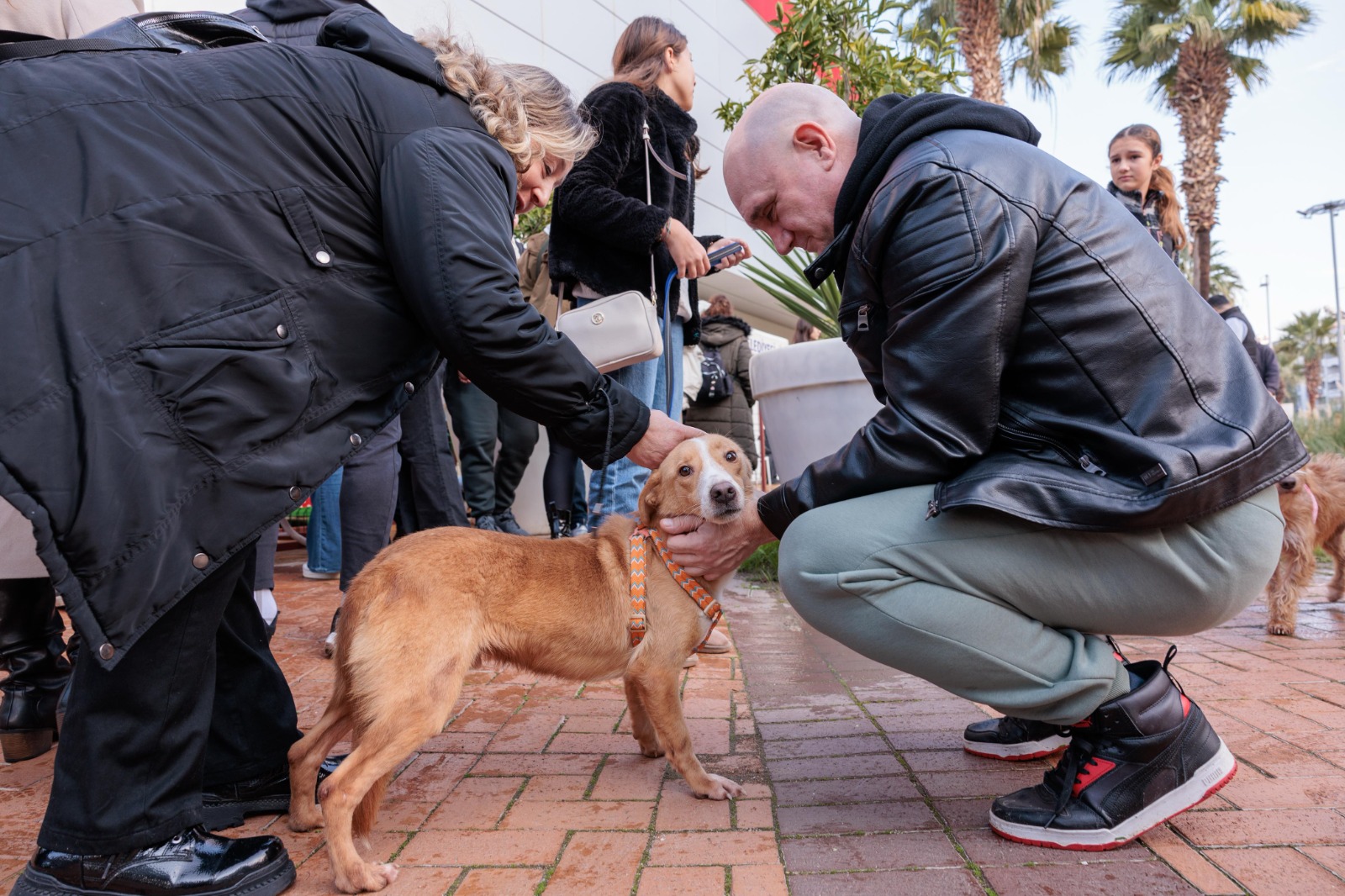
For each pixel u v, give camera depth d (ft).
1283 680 10.71
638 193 12.62
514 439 21.81
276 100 5.92
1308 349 212.23
